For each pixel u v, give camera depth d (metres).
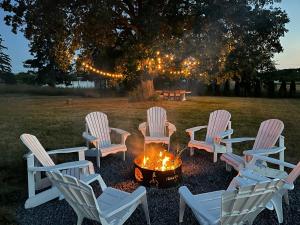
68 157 5.62
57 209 3.56
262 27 12.89
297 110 12.43
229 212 2.44
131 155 5.77
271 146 4.43
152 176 4.09
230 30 12.80
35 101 17.45
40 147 3.96
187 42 13.14
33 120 9.80
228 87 22.47
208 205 2.97
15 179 4.49
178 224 3.22
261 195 2.46
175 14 13.02
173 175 4.12
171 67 13.52
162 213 3.46
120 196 3.19
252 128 8.29
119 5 13.04
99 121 5.67
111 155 5.72
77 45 13.80
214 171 4.83
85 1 11.55
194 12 12.59
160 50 12.78
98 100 17.80
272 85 21.34
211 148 5.12
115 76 14.55
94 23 12.17
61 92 25.53
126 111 11.84
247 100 17.94
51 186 4.11
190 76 14.02
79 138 7.17
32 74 31.34
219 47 12.93
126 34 14.73
